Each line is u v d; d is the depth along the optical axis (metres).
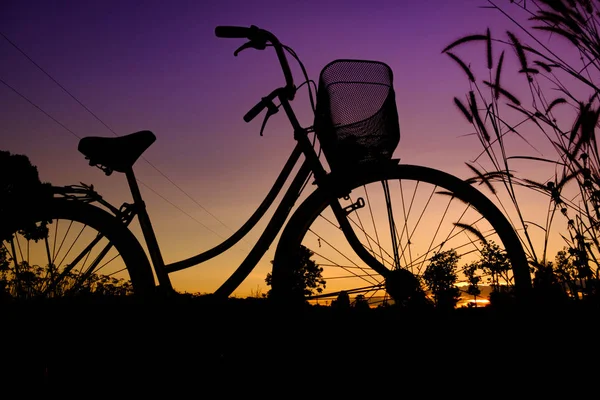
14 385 1.86
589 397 1.48
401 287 2.25
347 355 1.92
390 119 2.20
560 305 2.00
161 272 2.42
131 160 2.46
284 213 2.40
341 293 2.38
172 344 2.10
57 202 2.49
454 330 2.00
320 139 2.27
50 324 2.25
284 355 1.97
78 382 1.88
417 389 1.64
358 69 2.20
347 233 2.34
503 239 2.26
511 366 1.70
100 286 2.48
